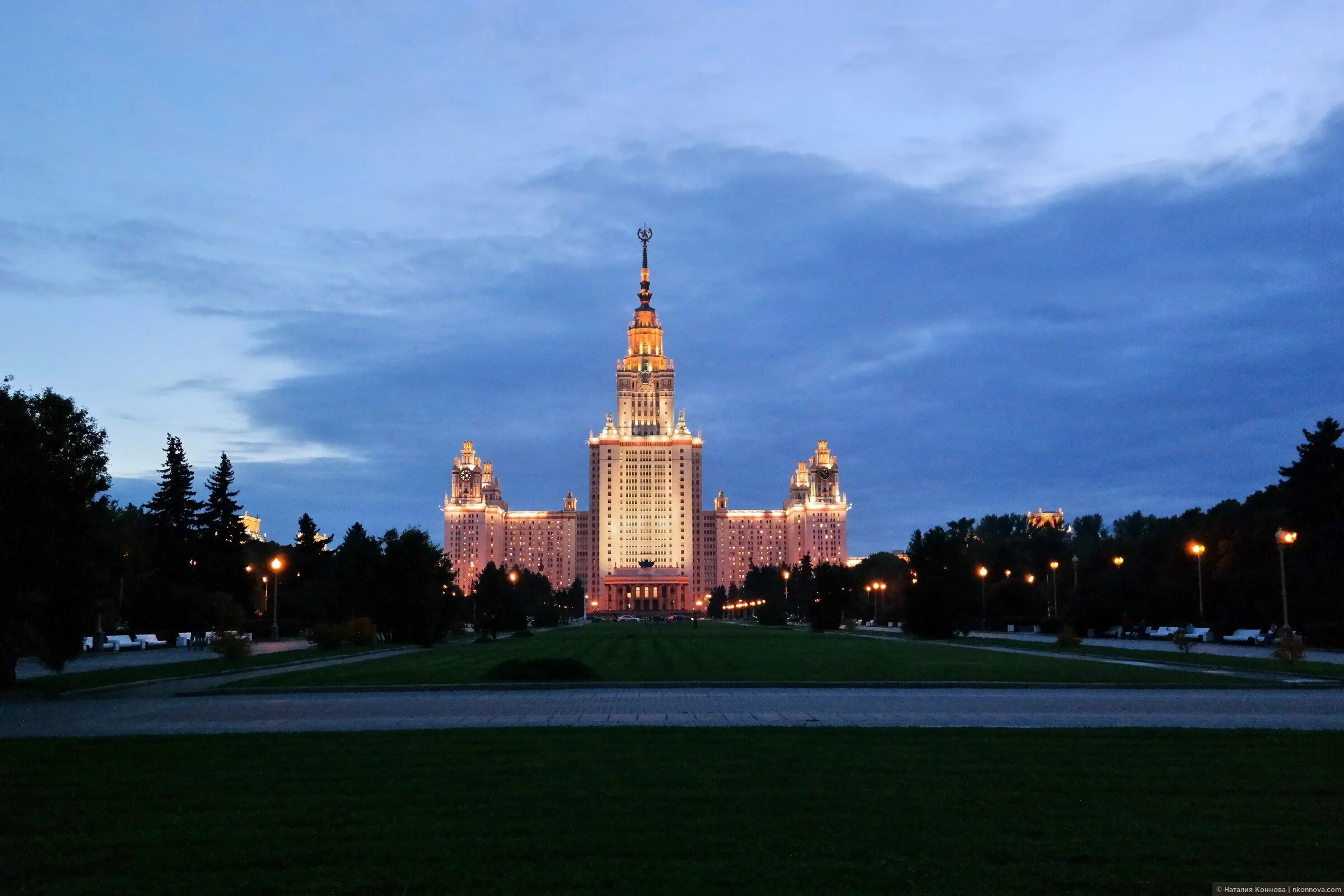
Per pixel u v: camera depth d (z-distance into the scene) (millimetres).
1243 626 95750
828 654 65000
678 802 17094
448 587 98438
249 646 59562
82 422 46219
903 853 14188
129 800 17656
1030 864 13695
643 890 12664
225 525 117562
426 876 13211
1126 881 13000
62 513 42844
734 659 58438
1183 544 117625
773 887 12766
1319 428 94562
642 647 77000
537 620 177125
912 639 95438
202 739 24484
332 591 130125
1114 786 18406
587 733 25094
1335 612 87188
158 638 101312
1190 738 24172
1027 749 22453
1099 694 37719
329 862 13906
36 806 17172
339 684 41938
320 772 19984
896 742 23469
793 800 17250
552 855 14164
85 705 35625
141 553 104938
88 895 12648
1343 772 19750
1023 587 132250
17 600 41500
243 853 14297
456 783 18812
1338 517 92438
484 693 39062
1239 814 16359
